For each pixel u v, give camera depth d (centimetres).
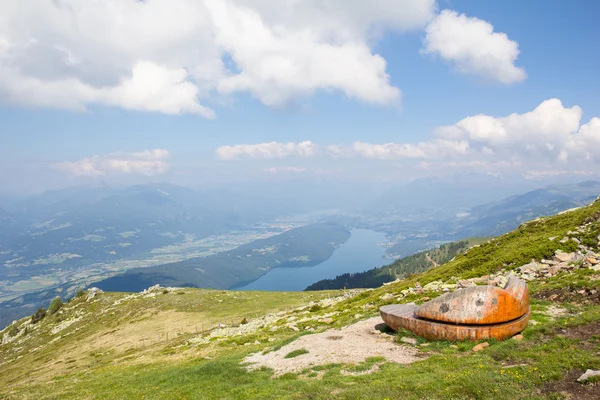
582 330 2089
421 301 3978
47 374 6544
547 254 4619
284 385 2083
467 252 7300
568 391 1361
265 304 10538
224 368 2819
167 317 10625
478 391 1491
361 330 3278
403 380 1781
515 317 2391
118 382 3438
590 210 5903
